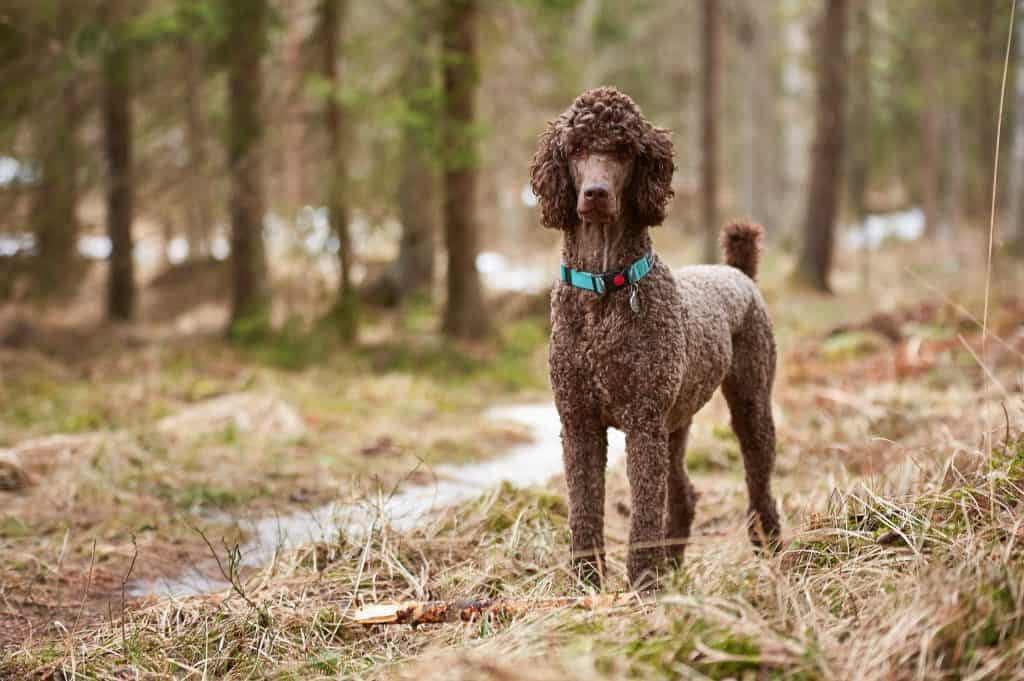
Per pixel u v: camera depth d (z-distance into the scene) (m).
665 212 3.09
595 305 3.12
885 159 25.56
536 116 12.33
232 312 10.95
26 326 10.49
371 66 10.56
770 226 23.12
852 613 2.71
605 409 3.21
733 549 3.40
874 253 21.80
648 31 23.91
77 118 10.09
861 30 17.58
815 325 10.82
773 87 23.47
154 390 8.02
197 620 3.38
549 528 4.11
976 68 15.48
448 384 9.22
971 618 2.38
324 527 4.51
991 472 3.27
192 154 10.61
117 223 12.40
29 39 8.89
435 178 11.40
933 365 7.19
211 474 5.73
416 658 2.82
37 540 4.62
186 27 9.52
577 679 2.29
